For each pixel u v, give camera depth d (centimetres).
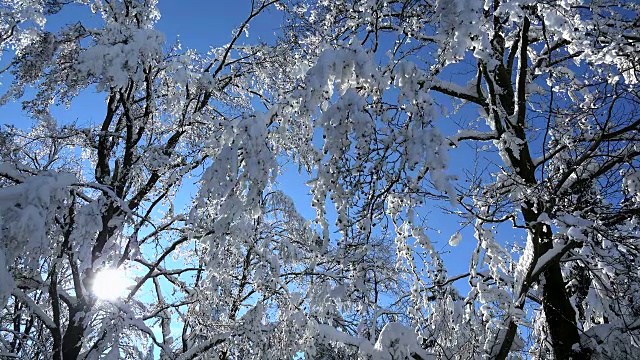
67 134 986
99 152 1012
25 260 595
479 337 664
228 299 912
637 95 591
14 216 587
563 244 681
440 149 390
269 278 871
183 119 989
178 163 912
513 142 718
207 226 555
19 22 1043
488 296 638
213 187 463
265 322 958
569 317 707
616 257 663
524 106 746
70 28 945
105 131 972
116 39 756
